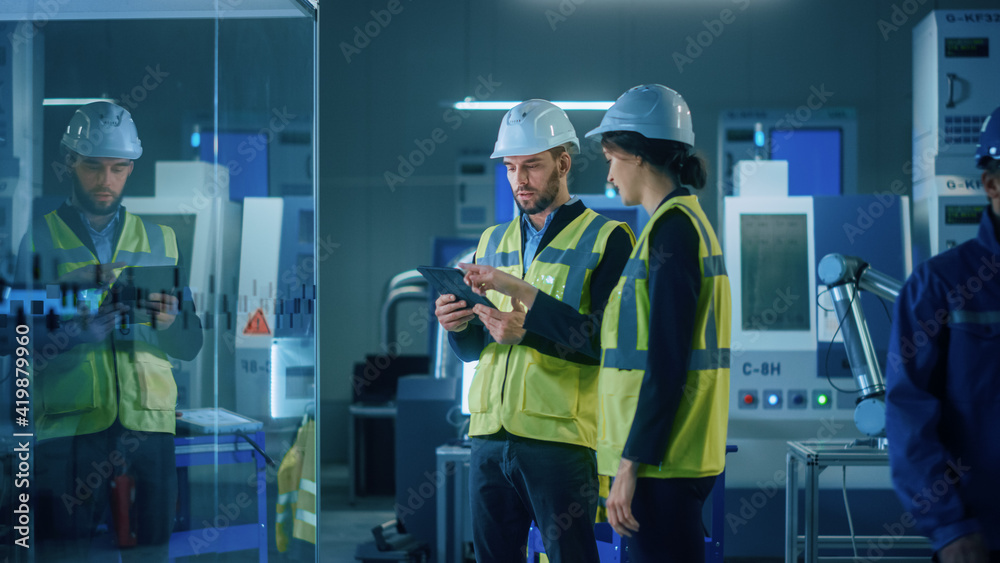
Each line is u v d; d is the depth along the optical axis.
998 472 1.28
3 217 2.07
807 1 6.15
